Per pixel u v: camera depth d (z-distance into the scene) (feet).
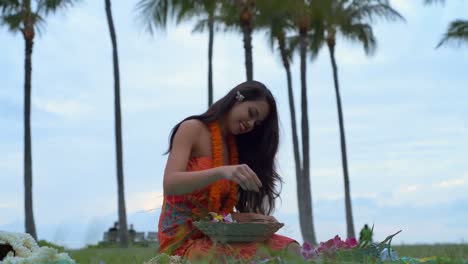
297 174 91.40
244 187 9.91
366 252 9.68
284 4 68.64
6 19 76.48
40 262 8.68
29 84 76.23
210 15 68.39
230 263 9.11
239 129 11.43
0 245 9.09
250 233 9.91
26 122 75.66
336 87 90.94
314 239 74.59
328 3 75.66
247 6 63.82
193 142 11.27
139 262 9.59
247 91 11.46
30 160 75.41
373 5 86.22
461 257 9.25
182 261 9.50
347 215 88.38
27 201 74.38
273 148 11.93
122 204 71.20
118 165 72.02
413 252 29.04
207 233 10.01
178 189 10.54
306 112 75.15
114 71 73.67
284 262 8.52
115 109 73.46
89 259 9.10
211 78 86.53
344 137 90.07
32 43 76.33
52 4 73.56
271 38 92.32
